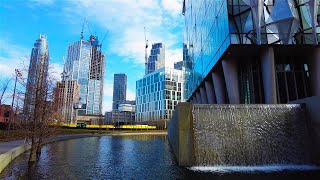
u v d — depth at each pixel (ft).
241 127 48.06
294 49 76.48
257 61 84.33
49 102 58.29
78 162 51.31
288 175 36.94
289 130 48.03
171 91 434.30
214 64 92.84
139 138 151.74
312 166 44.19
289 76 82.53
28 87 56.70
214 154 46.19
